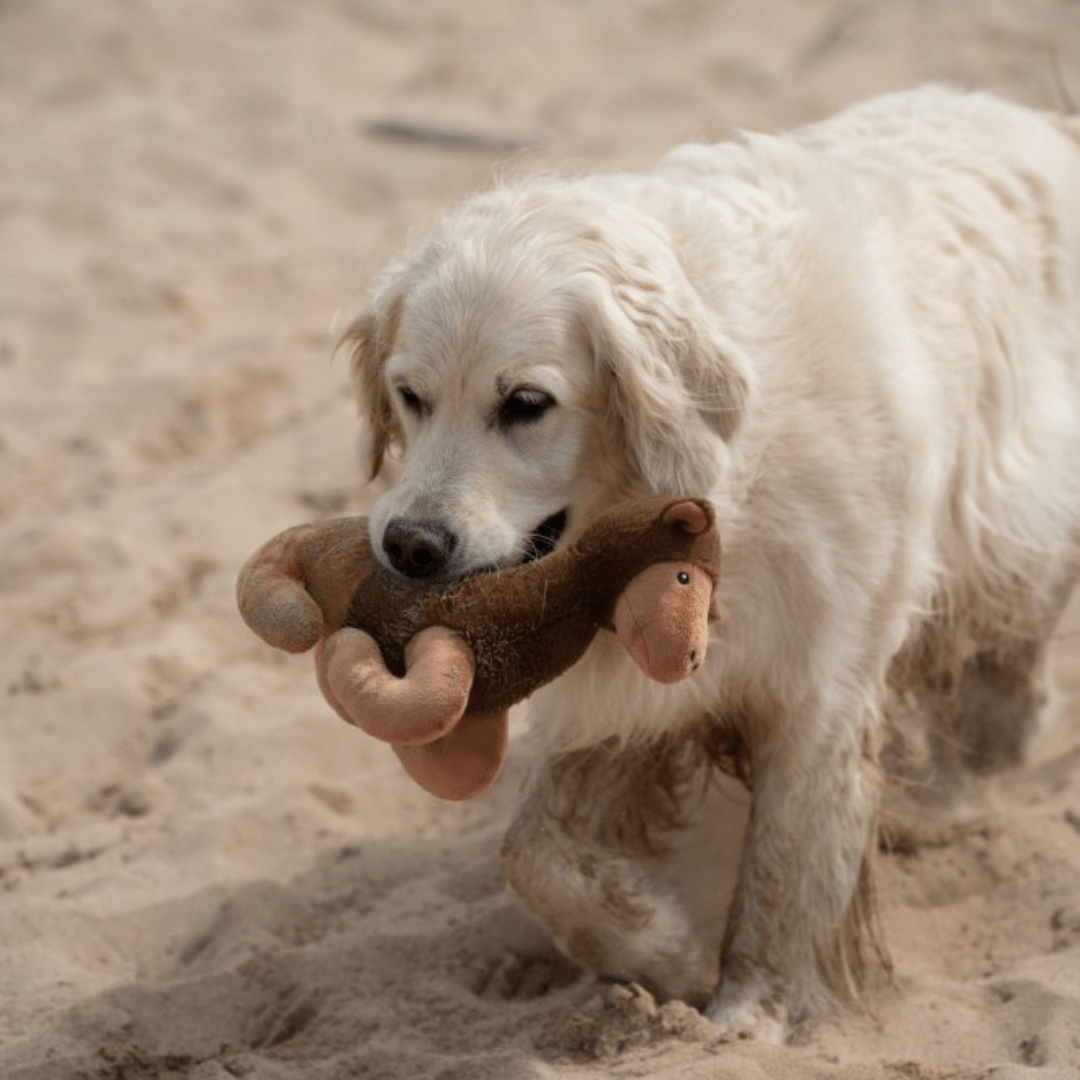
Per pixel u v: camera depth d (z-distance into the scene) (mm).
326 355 17188
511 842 8812
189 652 12570
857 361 8375
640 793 9156
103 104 24641
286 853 10461
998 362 9344
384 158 22859
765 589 8367
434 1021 8711
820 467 8266
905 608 8719
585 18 27141
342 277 19375
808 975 8680
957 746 10258
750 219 8453
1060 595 10461
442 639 7344
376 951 9266
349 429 15375
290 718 11656
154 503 14648
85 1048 8594
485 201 8359
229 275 19391
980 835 10109
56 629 13062
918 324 8922
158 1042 8758
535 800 8867
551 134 23031
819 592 8352
